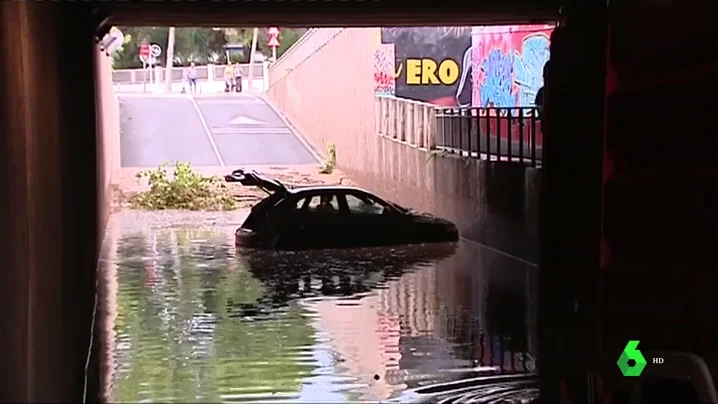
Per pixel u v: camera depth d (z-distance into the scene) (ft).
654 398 21.84
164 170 91.56
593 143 32.01
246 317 38.37
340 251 60.13
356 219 62.95
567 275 32.40
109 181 78.23
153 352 31.91
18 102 18.61
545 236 33.01
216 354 31.76
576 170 32.53
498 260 56.29
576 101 32.37
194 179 87.66
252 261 55.06
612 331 30.35
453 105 83.97
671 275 29.50
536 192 53.26
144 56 173.78
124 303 40.91
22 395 17.90
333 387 27.96
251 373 29.37
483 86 78.54
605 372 26.86
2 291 17.83
